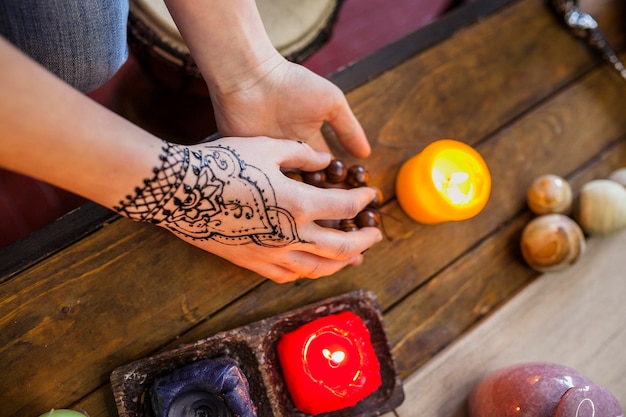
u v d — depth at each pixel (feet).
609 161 3.51
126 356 2.57
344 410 2.68
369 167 3.06
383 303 2.97
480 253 3.16
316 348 2.56
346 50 4.42
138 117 3.76
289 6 3.22
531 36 3.55
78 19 2.29
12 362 2.45
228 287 2.75
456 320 3.05
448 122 3.26
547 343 3.03
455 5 4.73
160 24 2.97
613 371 2.99
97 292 2.58
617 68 3.62
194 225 2.26
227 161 2.24
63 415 2.27
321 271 2.62
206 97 3.89
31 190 3.46
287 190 2.33
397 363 2.92
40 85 1.71
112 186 1.99
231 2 2.33
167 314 2.65
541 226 3.03
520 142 3.36
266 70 2.50
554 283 3.15
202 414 2.44
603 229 3.13
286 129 2.70
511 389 2.54
